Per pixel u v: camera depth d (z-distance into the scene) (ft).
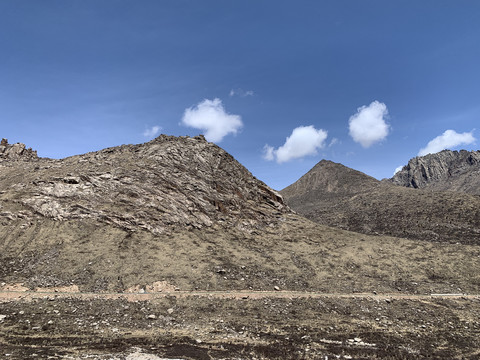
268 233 271.90
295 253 241.35
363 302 176.04
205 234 243.60
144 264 189.06
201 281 184.14
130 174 265.13
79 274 171.83
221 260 210.38
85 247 194.18
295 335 132.87
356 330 141.69
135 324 136.77
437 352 118.11
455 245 265.95
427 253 250.98
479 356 115.03
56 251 186.29
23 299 143.64
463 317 161.48
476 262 232.32
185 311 151.64
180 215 249.14
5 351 94.84
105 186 249.14
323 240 274.98
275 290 188.44
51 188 238.89
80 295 154.10
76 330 124.57
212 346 115.03
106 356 97.76
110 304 149.07
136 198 247.09
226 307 158.81
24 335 114.21
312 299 174.70
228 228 261.44
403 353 115.44
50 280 164.25
